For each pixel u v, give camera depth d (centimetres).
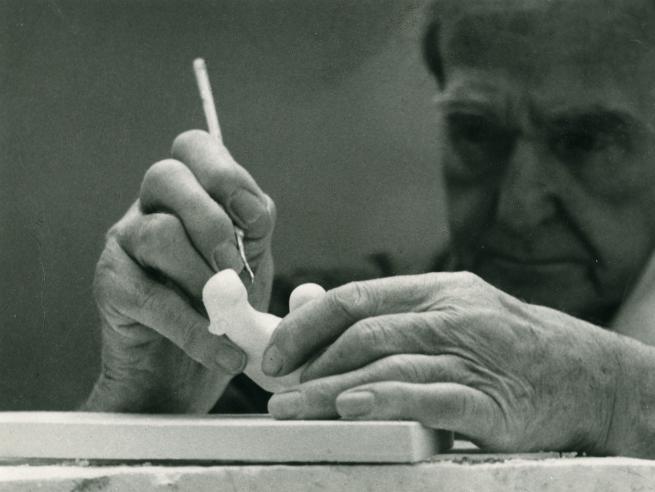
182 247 87
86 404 107
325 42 159
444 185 144
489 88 138
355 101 154
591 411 80
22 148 175
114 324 97
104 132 174
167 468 65
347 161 155
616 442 84
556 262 136
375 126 153
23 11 176
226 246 86
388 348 69
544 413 74
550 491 64
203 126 171
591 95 134
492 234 140
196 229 86
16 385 171
